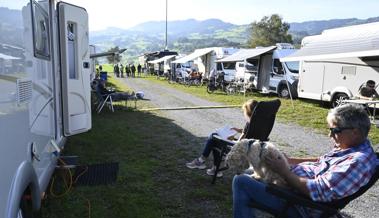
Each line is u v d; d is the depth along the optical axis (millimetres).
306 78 12633
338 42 10148
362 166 2260
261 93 16594
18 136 2271
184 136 7219
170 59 31312
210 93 17094
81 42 4711
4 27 2082
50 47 3715
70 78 4520
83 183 4371
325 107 11914
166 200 3918
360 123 2309
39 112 2994
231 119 9594
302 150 6348
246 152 2688
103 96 10445
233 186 2697
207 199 3971
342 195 2283
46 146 3314
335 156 2463
